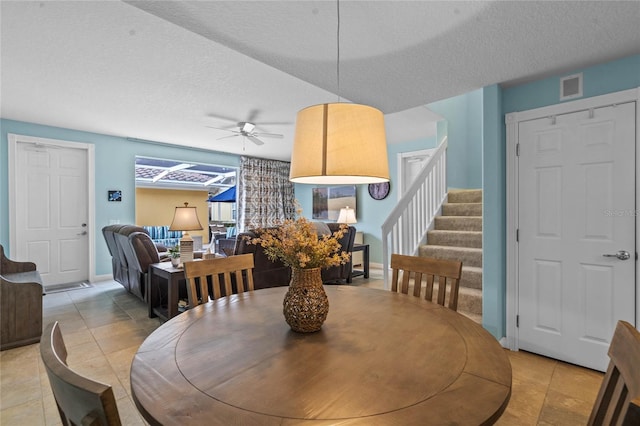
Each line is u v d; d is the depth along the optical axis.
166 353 1.04
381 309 1.51
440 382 0.87
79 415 0.58
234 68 2.78
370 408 0.76
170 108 3.83
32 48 2.41
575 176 2.44
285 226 1.31
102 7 1.92
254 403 0.78
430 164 4.09
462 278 3.32
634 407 0.60
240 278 1.96
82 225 4.95
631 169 2.21
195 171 8.83
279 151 6.54
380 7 1.71
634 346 0.78
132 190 5.36
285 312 1.23
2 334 2.66
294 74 2.59
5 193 4.29
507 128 2.77
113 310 3.66
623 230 2.24
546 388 2.15
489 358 1.01
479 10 1.72
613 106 2.28
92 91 3.28
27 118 4.22
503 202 2.80
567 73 2.48
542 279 2.61
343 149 1.14
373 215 6.62
